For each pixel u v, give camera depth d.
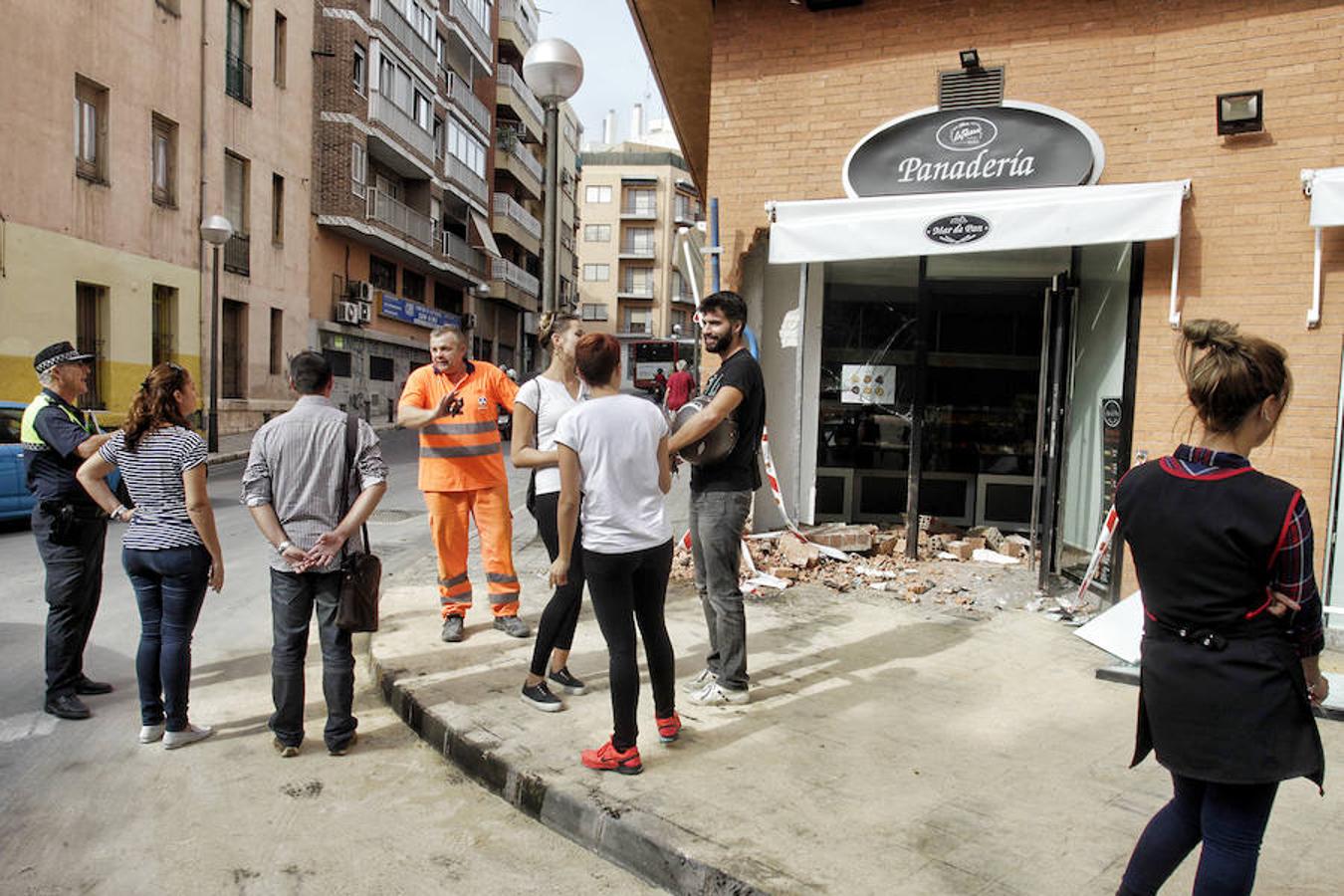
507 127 44.66
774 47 7.48
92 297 17.58
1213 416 2.31
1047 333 7.27
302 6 25.09
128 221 18.27
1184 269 6.08
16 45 15.34
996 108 6.71
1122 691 4.71
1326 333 5.66
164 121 19.53
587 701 4.49
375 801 3.68
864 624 5.93
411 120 30.97
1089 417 7.16
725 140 7.63
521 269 47.16
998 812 3.34
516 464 4.73
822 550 7.56
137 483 4.07
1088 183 6.45
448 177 35.62
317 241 26.70
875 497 8.50
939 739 4.05
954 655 5.29
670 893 3.02
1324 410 5.65
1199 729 2.24
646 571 3.79
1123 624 5.19
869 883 2.84
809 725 4.18
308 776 3.91
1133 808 3.39
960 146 6.82
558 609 4.36
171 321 19.94
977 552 7.86
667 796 3.43
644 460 3.74
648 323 78.62
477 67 40.00
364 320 28.69
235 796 3.70
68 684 4.55
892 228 6.64
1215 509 2.24
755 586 6.73
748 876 2.86
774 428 8.22
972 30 6.86
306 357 4.20
